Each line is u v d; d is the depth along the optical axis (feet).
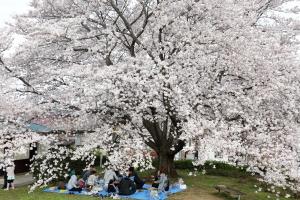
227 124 40.29
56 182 53.67
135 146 42.93
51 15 51.06
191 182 59.47
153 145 54.85
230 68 43.47
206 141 36.83
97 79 40.01
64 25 42.24
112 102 42.24
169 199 46.03
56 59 47.85
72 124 48.08
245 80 44.73
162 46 44.16
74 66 42.27
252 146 38.78
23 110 44.27
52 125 51.65
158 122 52.49
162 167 54.70
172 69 40.16
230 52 42.86
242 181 61.87
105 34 46.60
